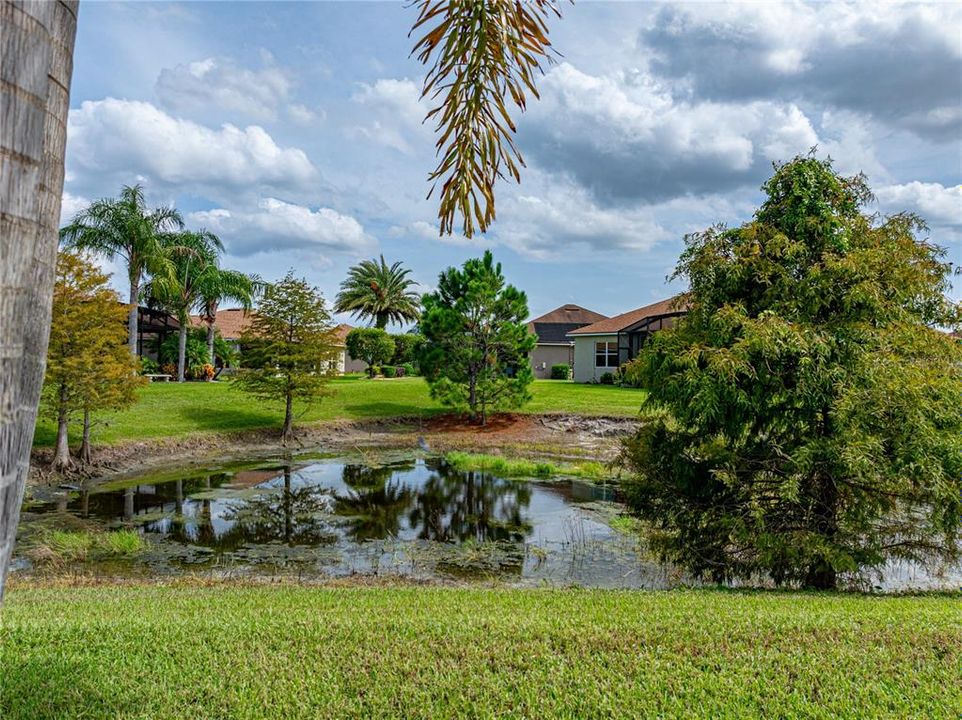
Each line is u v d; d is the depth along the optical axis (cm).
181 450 1906
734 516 767
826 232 770
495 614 489
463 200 334
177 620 464
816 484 759
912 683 344
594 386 3416
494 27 303
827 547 696
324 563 917
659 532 898
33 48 132
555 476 1638
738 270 772
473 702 326
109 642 406
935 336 712
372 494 1423
